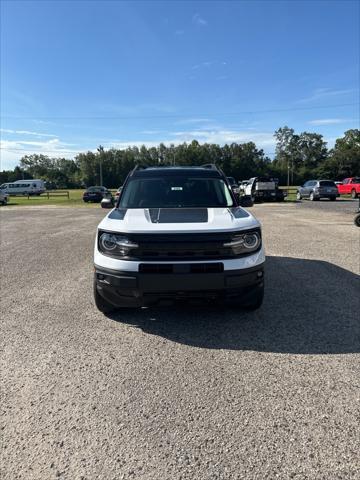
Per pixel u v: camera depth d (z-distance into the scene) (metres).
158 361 3.39
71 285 5.84
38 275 6.50
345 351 3.52
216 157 117.25
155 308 4.74
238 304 4.26
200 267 3.73
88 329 4.14
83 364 3.36
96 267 4.03
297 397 2.80
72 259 7.83
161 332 4.03
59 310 4.74
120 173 123.38
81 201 37.94
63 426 2.51
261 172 114.69
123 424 2.52
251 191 27.81
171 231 3.77
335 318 4.32
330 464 2.15
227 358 3.42
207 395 2.84
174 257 3.74
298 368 3.22
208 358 3.43
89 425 2.52
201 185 5.29
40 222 16.03
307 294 5.18
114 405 2.73
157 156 126.50
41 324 4.29
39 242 10.23
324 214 17.52
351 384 2.97
